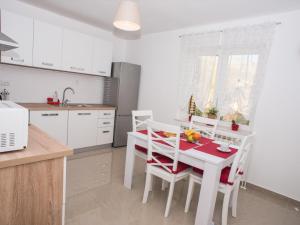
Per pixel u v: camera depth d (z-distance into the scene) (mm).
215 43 3328
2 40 1542
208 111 3391
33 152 1268
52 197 1355
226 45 3201
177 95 3906
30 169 1234
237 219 2229
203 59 3518
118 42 4727
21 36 2969
